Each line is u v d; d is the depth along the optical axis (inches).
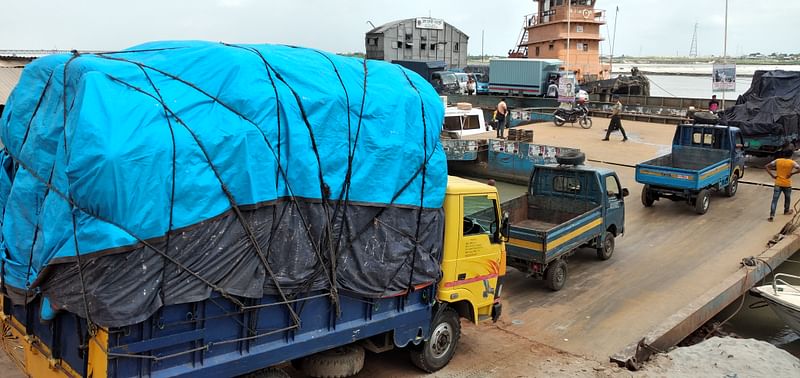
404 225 281.7
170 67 230.1
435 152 292.0
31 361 247.4
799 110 920.9
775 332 483.5
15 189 228.1
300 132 241.9
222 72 232.4
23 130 236.8
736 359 345.7
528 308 443.5
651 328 408.5
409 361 341.4
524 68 1876.2
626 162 927.0
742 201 747.4
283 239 241.8
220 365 232.8
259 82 235.6
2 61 945.5
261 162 230.4
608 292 476.1
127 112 206.2
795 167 658.2
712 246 587.8
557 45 2080.5
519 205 554.9
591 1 2062.0
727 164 732.7
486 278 339.6
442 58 2935.5
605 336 395.2
